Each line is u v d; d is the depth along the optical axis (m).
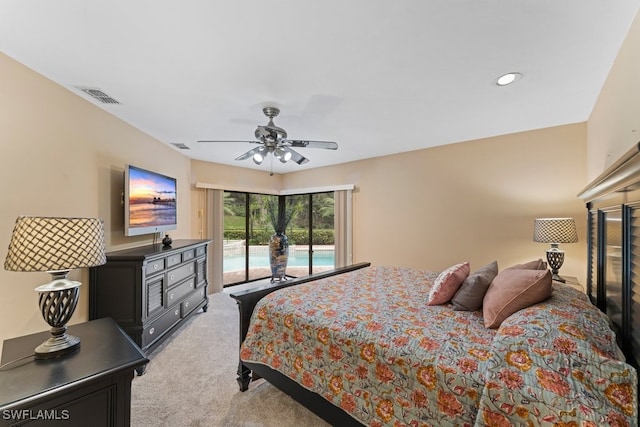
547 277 1.47
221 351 2.70
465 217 3.70
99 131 2.60
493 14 1.39
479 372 1.16
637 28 1.39
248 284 5.51
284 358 1.84
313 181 5.62
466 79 2.06
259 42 1.63
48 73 2.00
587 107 2.54
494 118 2.83
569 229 2.62
